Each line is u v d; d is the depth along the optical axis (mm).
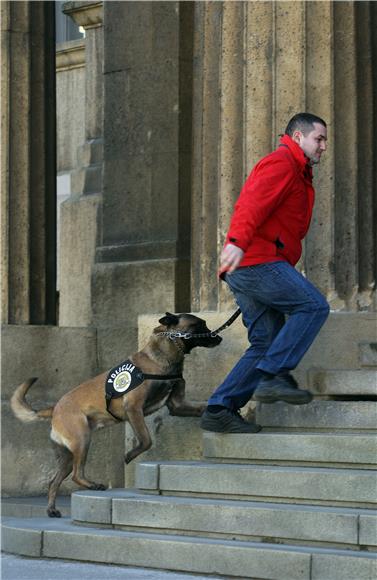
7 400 14828
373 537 9094
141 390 12023
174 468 10891
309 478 9914
